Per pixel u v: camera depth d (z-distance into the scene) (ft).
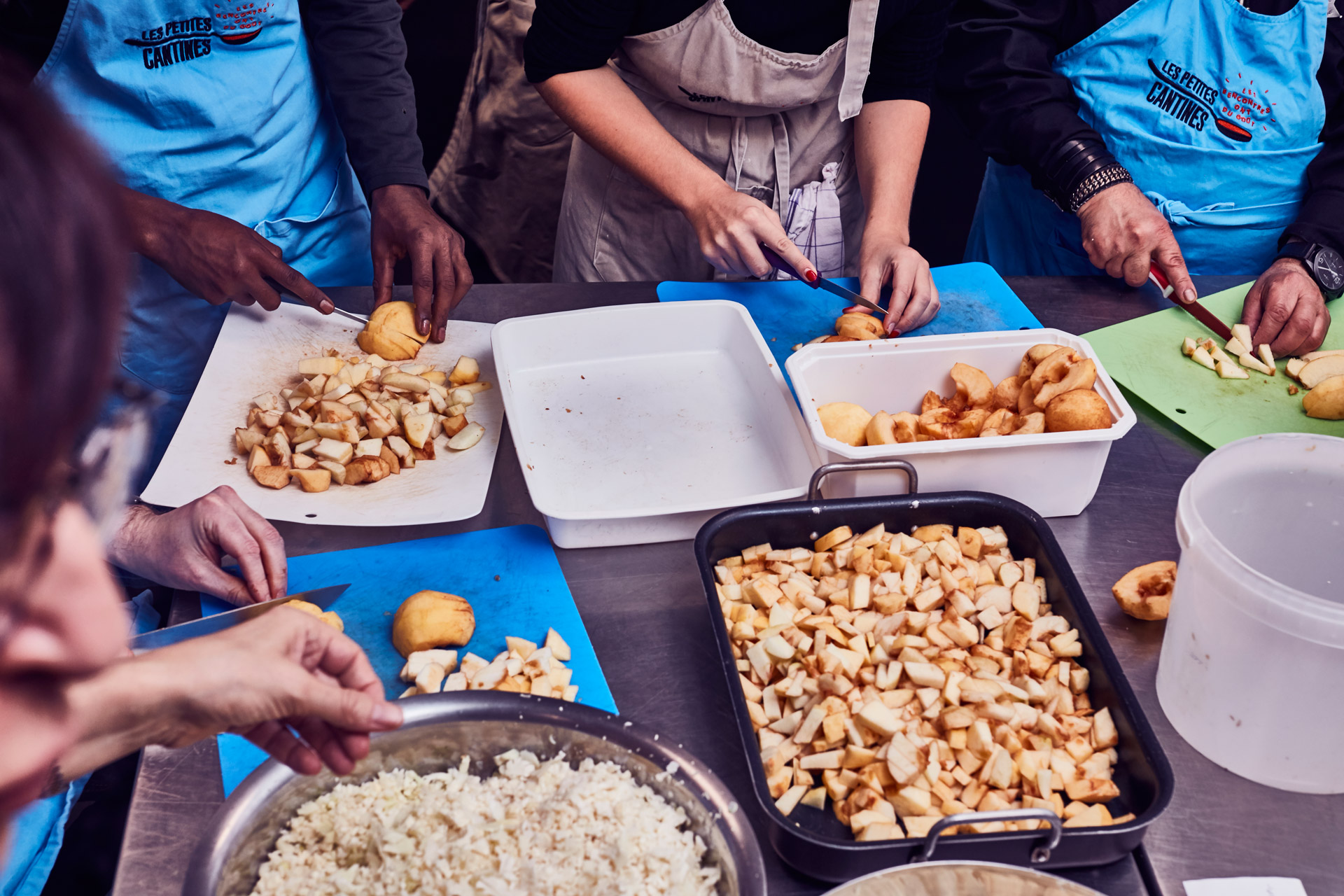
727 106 5.28
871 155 5.43
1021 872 2.26
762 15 4.80
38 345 0.85
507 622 3.35
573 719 2.68
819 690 2.97
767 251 4.75
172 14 4.43
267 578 3.34
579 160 6.02
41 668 1.11
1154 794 2.59
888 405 4.27
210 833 2.38
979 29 5.66
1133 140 5.62
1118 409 3.80
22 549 0.98
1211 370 4.64
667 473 4.00
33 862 3.59
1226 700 2.83
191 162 4.84
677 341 4.60
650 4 4.75
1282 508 3.10
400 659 3.22
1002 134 5.65
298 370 4.45
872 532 3.39
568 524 3.56
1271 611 2.57
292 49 4.98
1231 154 5.49
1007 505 3.38
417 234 4.77
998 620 3.17
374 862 2.54
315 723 2.25
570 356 4.54
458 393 4.29
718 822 2.46
